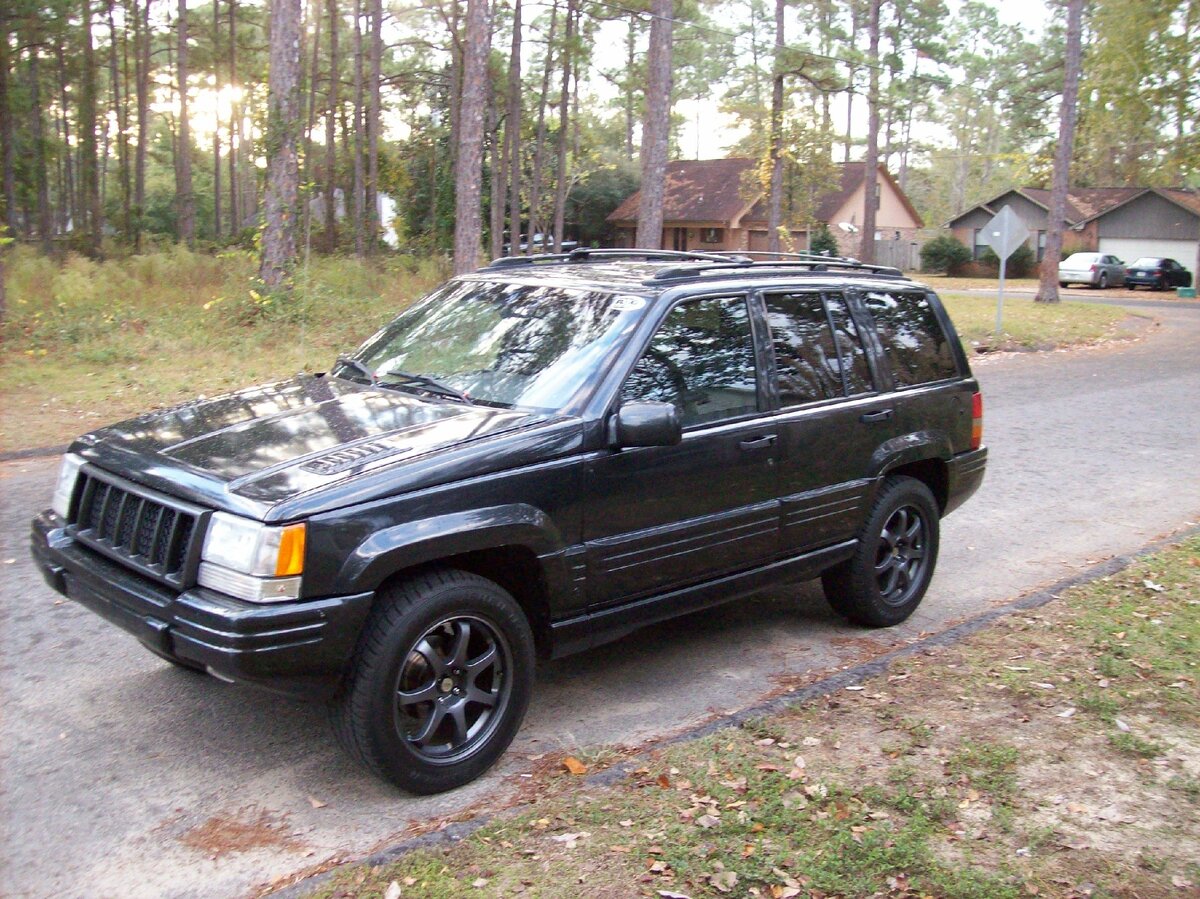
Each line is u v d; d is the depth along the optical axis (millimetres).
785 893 3330
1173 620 5875
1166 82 40375
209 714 4680
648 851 3539
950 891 3365
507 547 4180
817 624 6066
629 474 4461
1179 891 3416
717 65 35719
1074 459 10812
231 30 42594
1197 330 27078
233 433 4281
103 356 14484
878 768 4164
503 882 3365
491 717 4152
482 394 4621
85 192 44438
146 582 3865
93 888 3395
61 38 36219
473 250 21031
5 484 8812
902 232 61500
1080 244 55750
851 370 5594
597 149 49750
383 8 40094
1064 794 4008
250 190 59406
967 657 5355
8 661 5219
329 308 18531
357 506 3699
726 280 5125
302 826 3783
